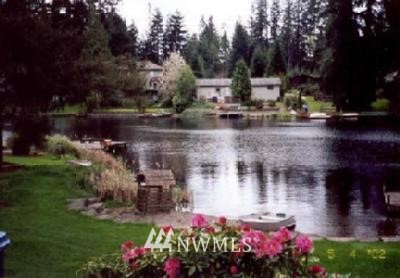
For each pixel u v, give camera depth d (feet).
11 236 36.86
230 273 16.34
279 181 79.56
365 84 194.49
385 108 206.39
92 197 54.34
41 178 63.98
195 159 105.91
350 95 200.75
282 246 16.74
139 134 161.48
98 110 254.47
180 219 46.37
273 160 102.32
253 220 47.42
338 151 113.19
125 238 37.32
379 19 180.55
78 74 68.18
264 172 88.38
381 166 92.22
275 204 63.05
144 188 49.39
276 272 16.35
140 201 48.88
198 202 64.13
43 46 61.62
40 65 63.05
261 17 409.08
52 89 64.54
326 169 90.17
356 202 63.77
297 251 16.75
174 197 60.70
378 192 70.03
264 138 143.13
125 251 17.56
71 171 69.82
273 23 407.44
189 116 249.55
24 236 36.96
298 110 237.66
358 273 29.27
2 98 65.00
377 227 51.47
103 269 17.46
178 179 82.28
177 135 157.17
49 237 36.96
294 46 367.66
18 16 59.57
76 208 49.11
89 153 96.89
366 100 202.69
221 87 291.17
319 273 16.76
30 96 64.64
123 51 310.86
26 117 68.59
